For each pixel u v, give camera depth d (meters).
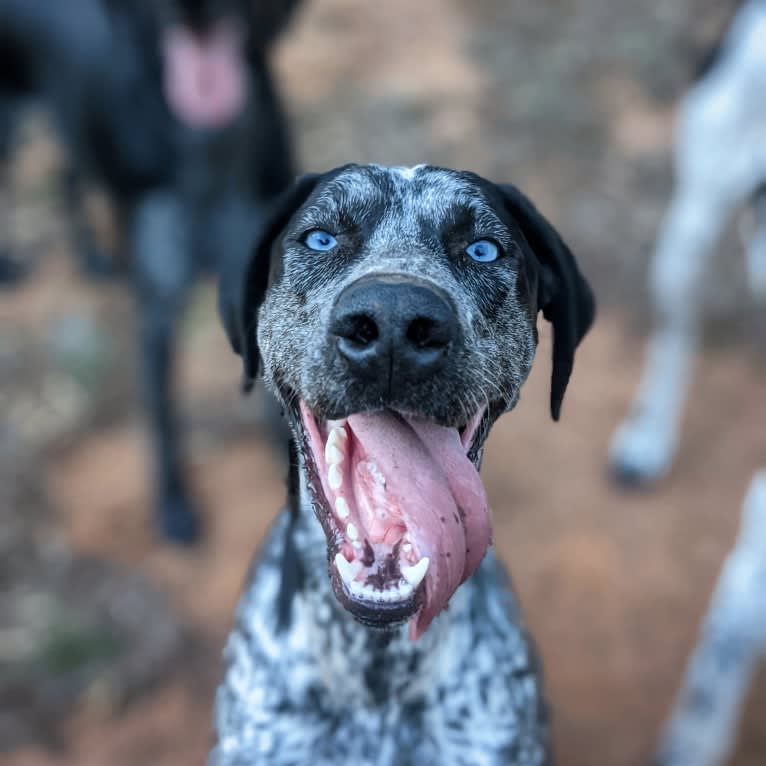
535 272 0.45
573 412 1.06
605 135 1.44
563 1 1.70
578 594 0.88
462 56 1.60
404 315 0.36
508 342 0.42
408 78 1.55
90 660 0.81
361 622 0.39
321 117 1.47
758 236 0.93
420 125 1.45
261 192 0.89
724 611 0.66
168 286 0.87
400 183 0.42
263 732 0.49
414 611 0.39
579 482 0.99
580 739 0.77
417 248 0.41
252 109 0.85
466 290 0.41
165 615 0.85
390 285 0.36
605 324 1.17
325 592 0.46
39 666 0.80
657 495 0.98
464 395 0.38
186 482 0.98
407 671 0.47
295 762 0.49
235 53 0.83
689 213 0.91
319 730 0.49
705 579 0.90
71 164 1.08
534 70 1.55
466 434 0.41
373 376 0.37
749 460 1.02
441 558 0.39
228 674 0.52
